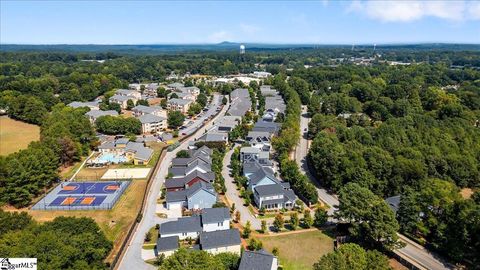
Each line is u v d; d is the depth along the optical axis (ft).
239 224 219.82
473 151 317.42
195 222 204.44
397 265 176.45
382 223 181.06
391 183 257.34
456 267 174.09
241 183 275.80
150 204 245.24
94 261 155.43
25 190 239.71
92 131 368.68
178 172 282.15
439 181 244.63
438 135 335.67
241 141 387.75
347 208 197.67
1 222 160.97
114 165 320.70
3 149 349.00
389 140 318.65
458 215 179.52
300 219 229.45
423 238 201.16
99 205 241.35
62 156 313.94
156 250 188.65
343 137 346.74
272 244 197.36
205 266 142.31
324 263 145.28
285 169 285.43
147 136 404.36
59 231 156.87
